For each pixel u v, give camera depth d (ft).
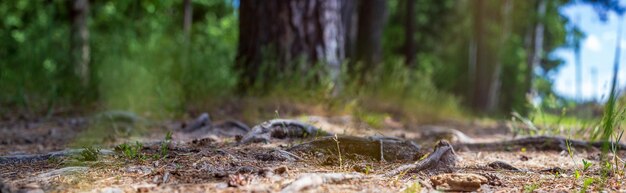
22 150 12.45
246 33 24.77
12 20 45.73
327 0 24.59
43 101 21.98
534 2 65.57
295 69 23.71
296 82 22.45
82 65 27.53
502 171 9.70
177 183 7.72
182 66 23.72
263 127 12.57
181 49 25.08
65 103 22.04
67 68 25.63
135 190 7.36
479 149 13.34
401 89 28.55
